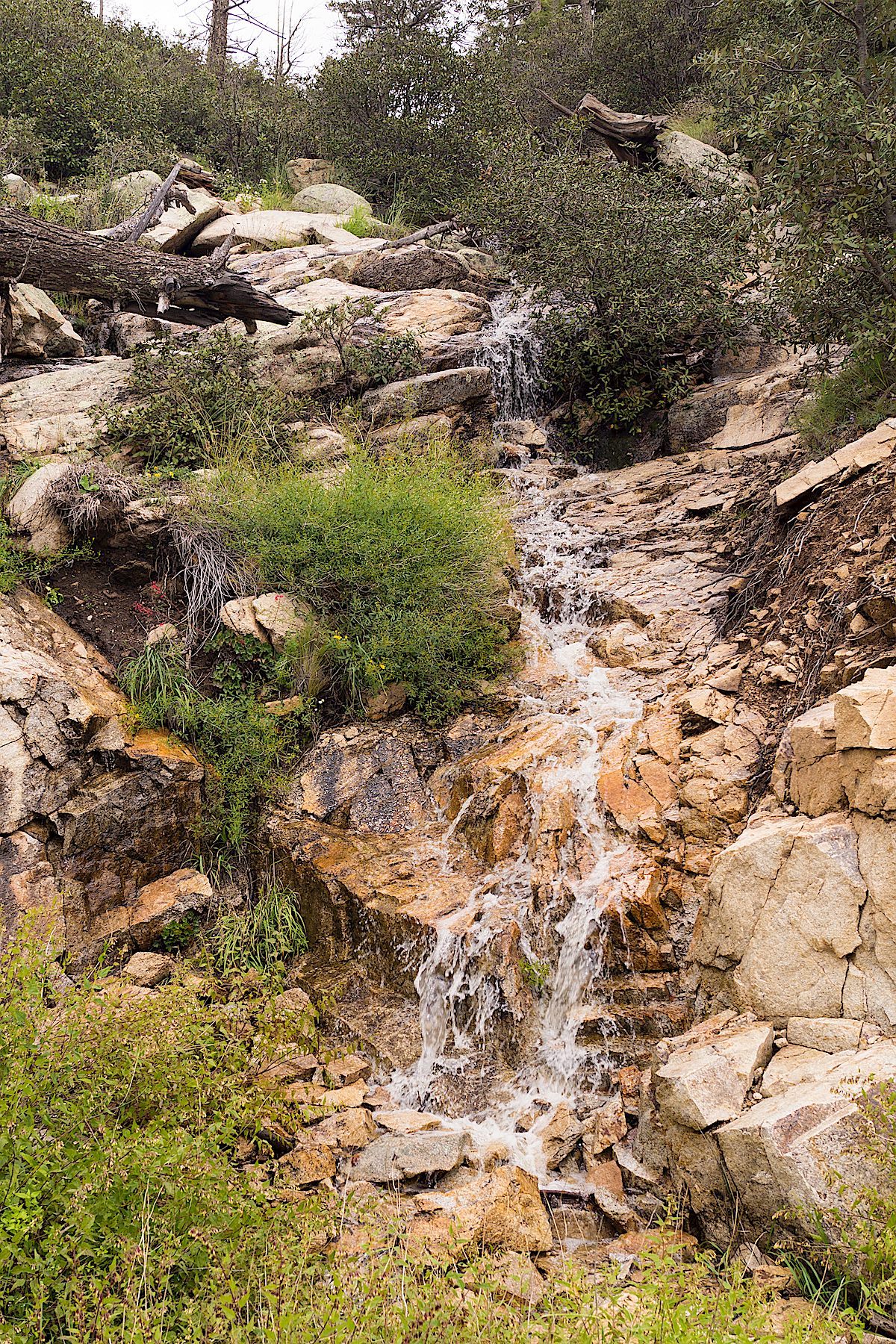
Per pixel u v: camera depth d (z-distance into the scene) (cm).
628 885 609
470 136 1780
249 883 725
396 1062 591
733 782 628
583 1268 427
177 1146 365
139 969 630
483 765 721
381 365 1112
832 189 820
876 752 487
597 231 1170
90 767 688
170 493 865
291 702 777
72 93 1769
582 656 845
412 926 632
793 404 1048
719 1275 383
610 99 1927
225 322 1137
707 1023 511
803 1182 391
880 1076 408
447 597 829
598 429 1210
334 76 1881
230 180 1798
